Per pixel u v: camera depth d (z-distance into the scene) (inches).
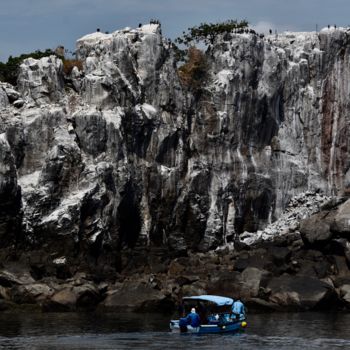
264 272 7618.1
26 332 5748.0
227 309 6038.4
